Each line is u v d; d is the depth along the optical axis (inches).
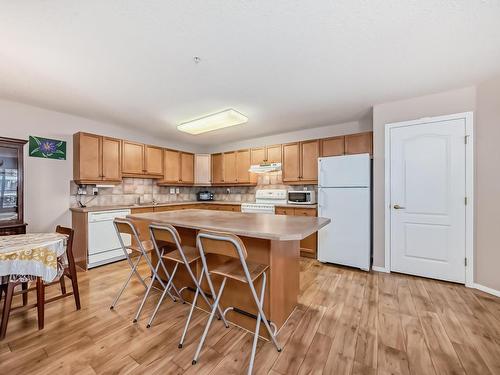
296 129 165.5
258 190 178.5
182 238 87.2
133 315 74.9
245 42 66.8
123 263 129.0
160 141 189.0
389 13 55.6
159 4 52.3
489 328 67.4
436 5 53.1
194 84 93.4
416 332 65.9
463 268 97.0
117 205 152.3
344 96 106.3
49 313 75.6
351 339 63.2
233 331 67.2
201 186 219.0
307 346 60.5
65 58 73.9
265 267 61.8
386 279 105.1
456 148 98.0
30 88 96.2
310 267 123.3
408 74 86.2
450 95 99.8
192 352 58.3
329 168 128.3
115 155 143.9
